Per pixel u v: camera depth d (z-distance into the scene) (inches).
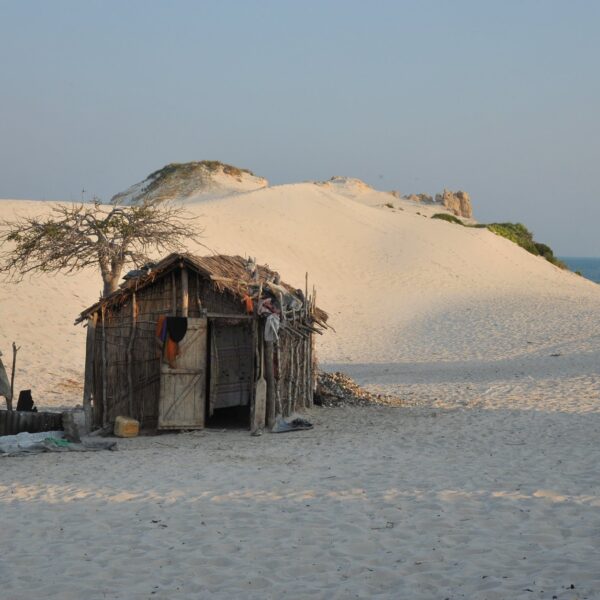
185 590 403.2
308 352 1118.4
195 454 783.7
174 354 927.7
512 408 1066.1
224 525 511.8
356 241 3253.0
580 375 1391.5
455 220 4724.4
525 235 4439.0
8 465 748.0
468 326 2208.4
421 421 981.8
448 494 569.9
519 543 454.0
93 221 1192.8
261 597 389.1
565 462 677.3
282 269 2723.9
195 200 4623.5
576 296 2778.1
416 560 433.4
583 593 371.2
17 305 1795.0
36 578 424.8
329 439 860.0
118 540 486.9
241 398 1003.3
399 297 2672.2
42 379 1374.3
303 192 3730.3
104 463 743.7
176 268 944.9
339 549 457.1
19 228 1227.9
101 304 954.1
